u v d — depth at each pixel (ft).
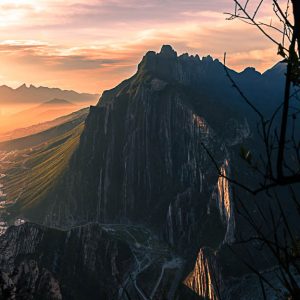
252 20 19.16
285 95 18.78
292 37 18.48
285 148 19.06
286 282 19.29
